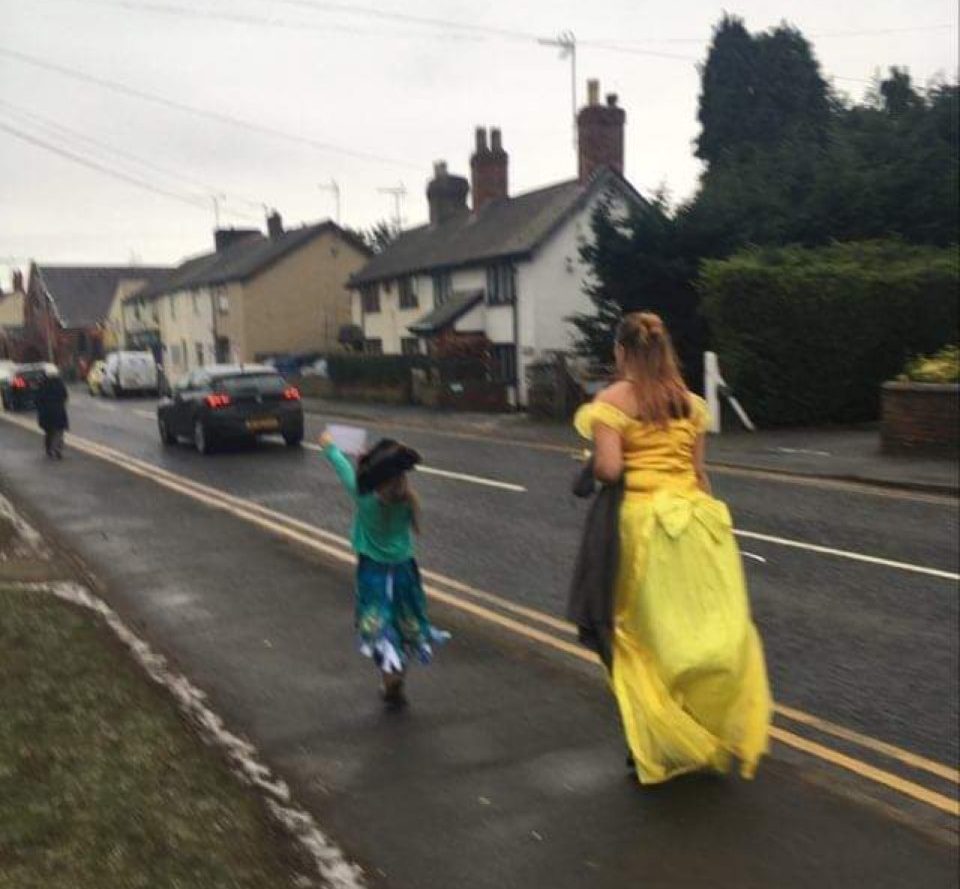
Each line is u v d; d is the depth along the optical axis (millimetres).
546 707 5598
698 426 4590
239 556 9844
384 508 5566
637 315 4574
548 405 24781
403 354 32844
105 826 3836
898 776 4855
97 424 27297
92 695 5258
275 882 3643
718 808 4367
